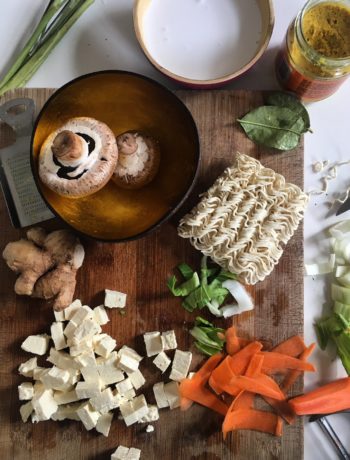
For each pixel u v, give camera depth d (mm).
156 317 443
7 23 475
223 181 409
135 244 445
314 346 445
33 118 446
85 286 446
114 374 440
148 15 439
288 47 407
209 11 439
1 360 447
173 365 436
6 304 448
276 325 437
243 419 436
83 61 473
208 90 446
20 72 451
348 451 448
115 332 446
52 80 474
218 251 417
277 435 434
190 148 418
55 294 434
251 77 467
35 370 441
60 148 349
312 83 414
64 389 442
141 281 445
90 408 436
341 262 461
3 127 455
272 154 443
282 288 437
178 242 444
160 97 415
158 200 433
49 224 449
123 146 398
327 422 447
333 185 467
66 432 443
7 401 446
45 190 382
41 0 473
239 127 444
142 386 445
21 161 448
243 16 437
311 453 453
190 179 403
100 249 446
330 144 468
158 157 426
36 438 443
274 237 416
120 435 441
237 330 439
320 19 391
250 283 423
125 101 432
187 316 442
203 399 435
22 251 428
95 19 470
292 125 437
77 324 433
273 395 429
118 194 433
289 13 461
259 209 414
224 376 431
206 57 439
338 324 443
